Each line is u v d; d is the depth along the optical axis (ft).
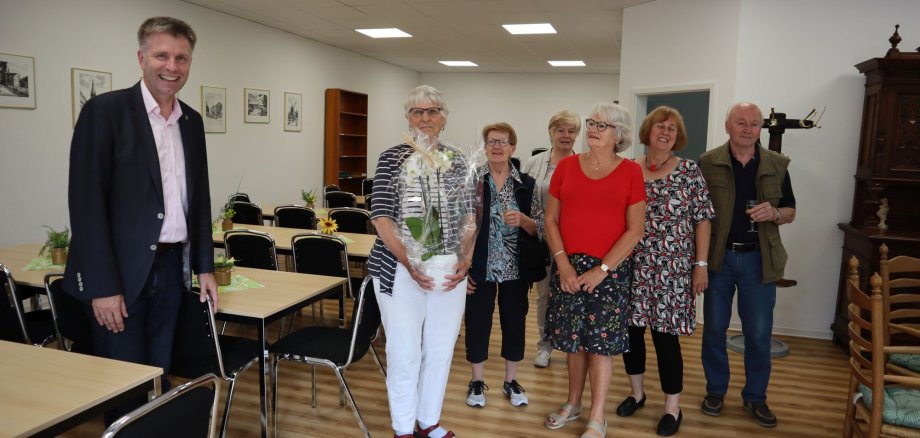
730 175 9.77
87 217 6.27
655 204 8.84
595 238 8.27
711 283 10.13
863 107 14.40
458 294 8.00
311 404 10.33
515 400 10.45
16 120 15.81
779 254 9.78
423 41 28.96
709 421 10.11
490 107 42.52
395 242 7.32
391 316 7.68
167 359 7.32
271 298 8.77
